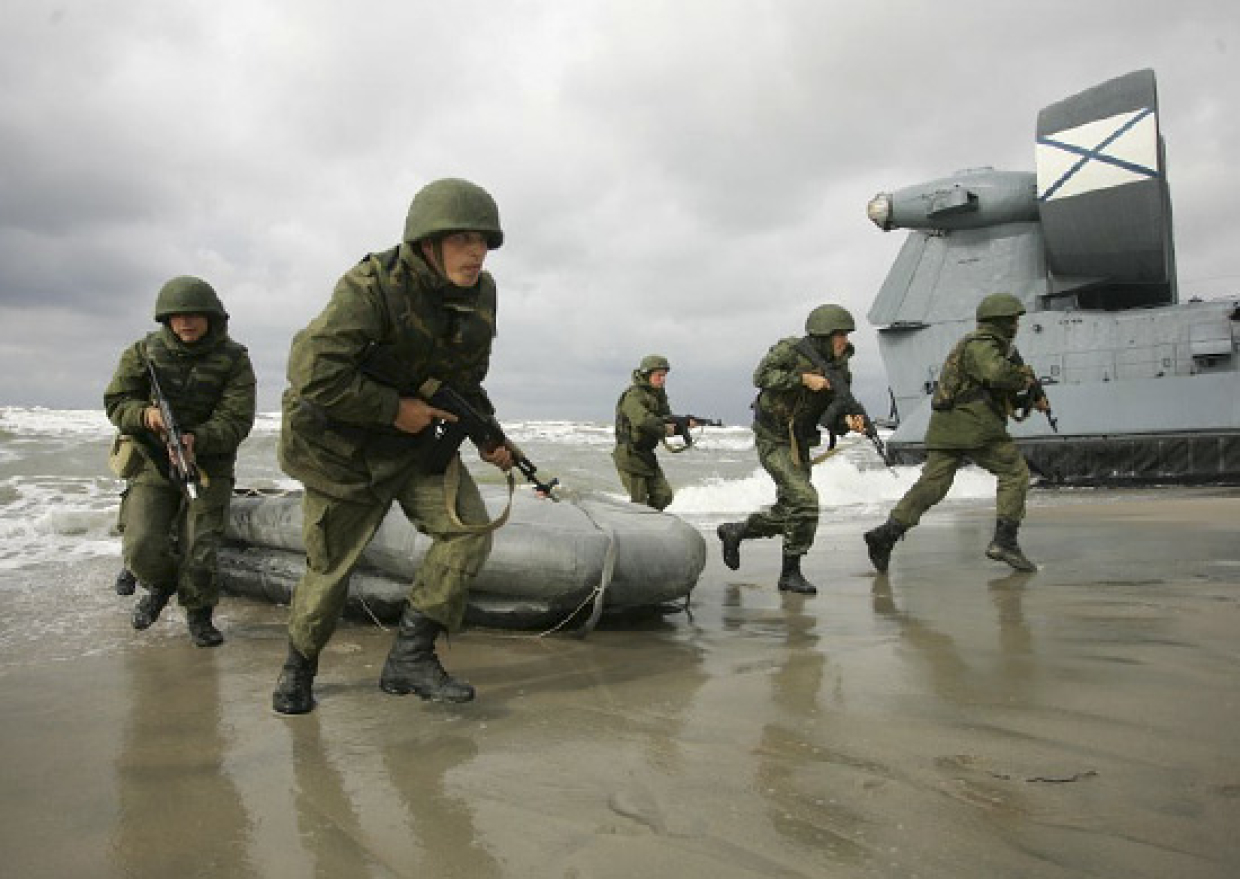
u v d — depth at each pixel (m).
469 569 3.30
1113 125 17.62
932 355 20.78
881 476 18.19
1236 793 2.32
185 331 4.50
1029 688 3.37
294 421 3.12
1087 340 18.12
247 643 4.70
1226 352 16.66
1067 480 17.94
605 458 22.41
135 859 2.12
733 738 2.87
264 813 2.38
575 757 2.73
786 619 4.95
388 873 2.02
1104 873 1.91
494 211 3.01
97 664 4.20
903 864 1.97
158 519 4.72
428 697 3.30
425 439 3.21
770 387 5.81
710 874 1.95
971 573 6.56
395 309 2.96
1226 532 8.51
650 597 4.89
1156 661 3.73
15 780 2.65
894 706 3.19
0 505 11.91
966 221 20.20
